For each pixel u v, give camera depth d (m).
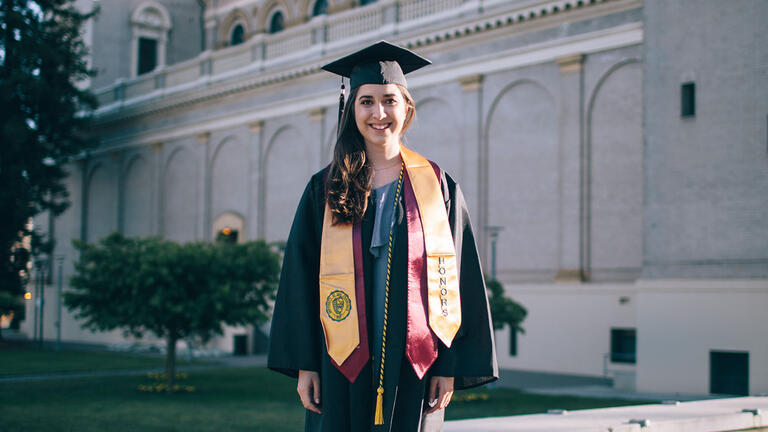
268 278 19.14
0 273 33.53
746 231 16.69
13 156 32.62
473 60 25.42
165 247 18.45
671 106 17.92
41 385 19.22
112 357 28.95
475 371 2.93
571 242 23.00
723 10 17.16
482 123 25.27
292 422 13.20
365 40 28.89
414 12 27.64
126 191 39.50
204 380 20.78
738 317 16.61
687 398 16.08
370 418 2.78
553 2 23.33
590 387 19.02
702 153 17.39
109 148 40.31
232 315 17.97
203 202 35.09
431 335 2.81
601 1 22.41
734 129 16.92
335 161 2.96
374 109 2.93
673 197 17.81
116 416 13.91
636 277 21.73
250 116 33.22
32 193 33.81
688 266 17.50
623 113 22.22
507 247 24.59
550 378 21.23
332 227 2.91
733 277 16.80
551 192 23.62
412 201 2.93
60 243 42.75
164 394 17.66
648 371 17.88
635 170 21.94
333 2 33.00
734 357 16.81
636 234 21.84
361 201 2.89
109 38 41.66
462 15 26.05
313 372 2.90
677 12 17.86
